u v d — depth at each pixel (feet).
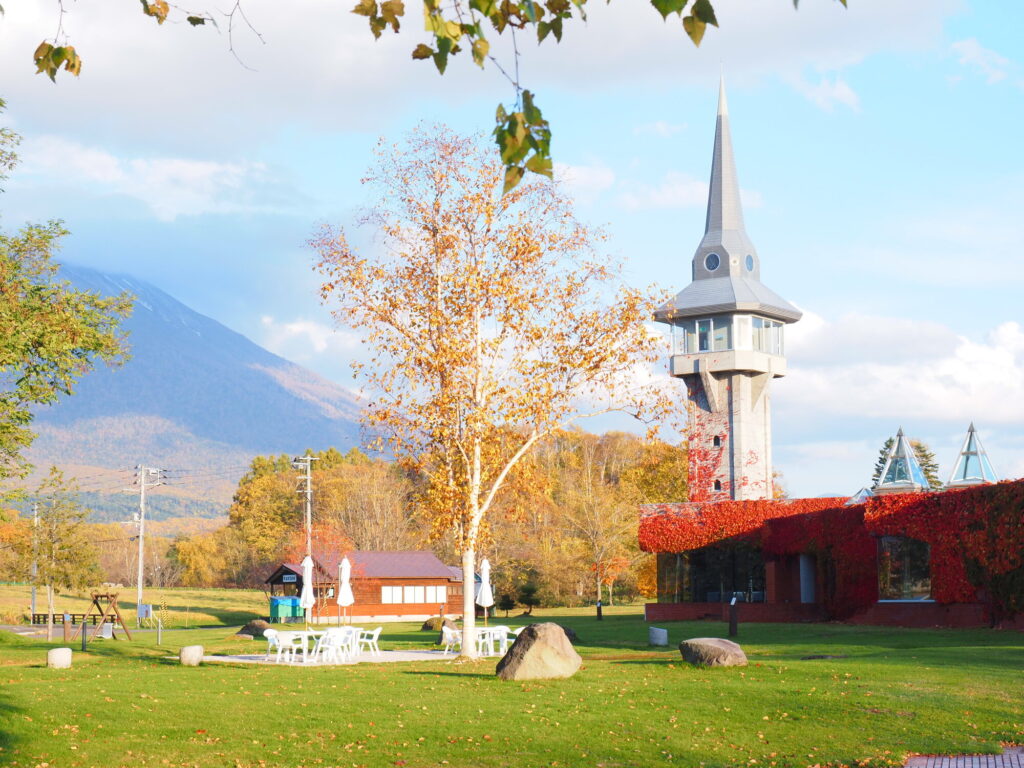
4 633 155.53
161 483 258.37
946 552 141.49
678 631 154.51
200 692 75.82
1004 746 55.62
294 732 62.39
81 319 112.57
